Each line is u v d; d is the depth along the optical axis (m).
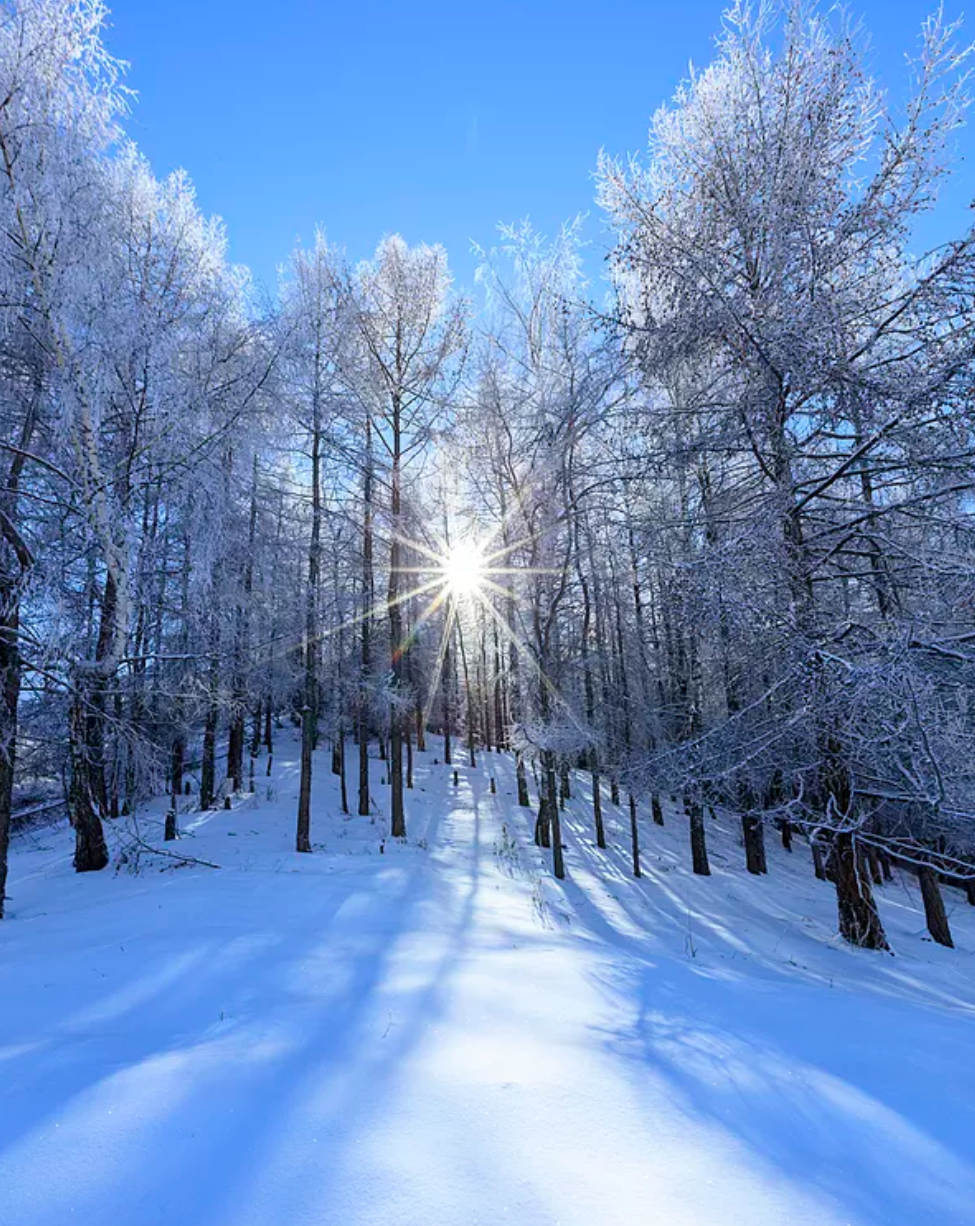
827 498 7.83
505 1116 2.25
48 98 6.99
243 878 8.15
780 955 7.23
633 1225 1.68
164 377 8.45
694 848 13.55
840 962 7.08
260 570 12.77
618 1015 3.59
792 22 7.50
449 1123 2.20
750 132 7.54
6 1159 1.95
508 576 12.85
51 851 13.24
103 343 7.56
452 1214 1.72
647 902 10.12
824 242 7.26
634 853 12.57
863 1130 2.21
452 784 23.64
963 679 6.24
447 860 11.70
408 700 15.38
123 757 9.79
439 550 15.98
